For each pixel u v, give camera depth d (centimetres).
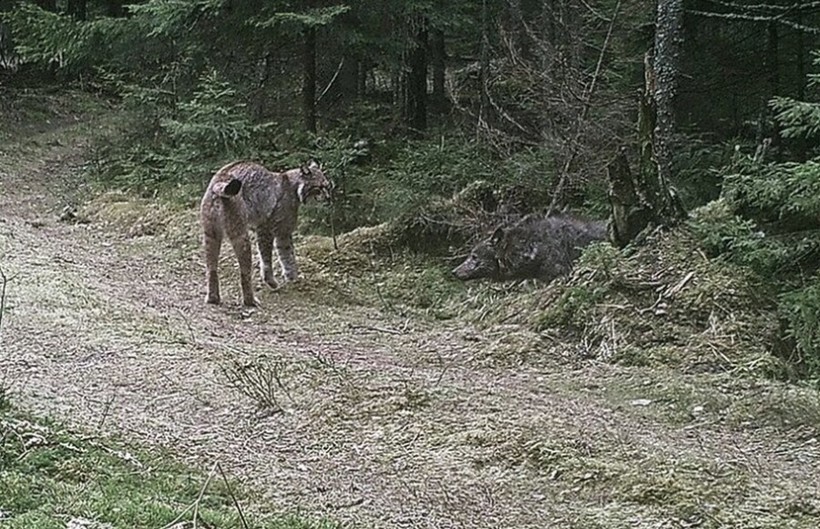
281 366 783
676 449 634
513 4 1647
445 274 1188
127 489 488
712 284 917
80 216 1505
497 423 661
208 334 906
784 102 923
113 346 798
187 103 1538
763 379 794
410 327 1016
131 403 668
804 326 863
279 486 543
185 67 1725
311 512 508
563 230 1142
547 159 1354
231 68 1659
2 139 2119
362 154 1488
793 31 1548
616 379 810
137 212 1466
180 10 1502
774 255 940
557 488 568
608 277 945
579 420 688
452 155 1433
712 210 1056
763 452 642
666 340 876
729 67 1600
